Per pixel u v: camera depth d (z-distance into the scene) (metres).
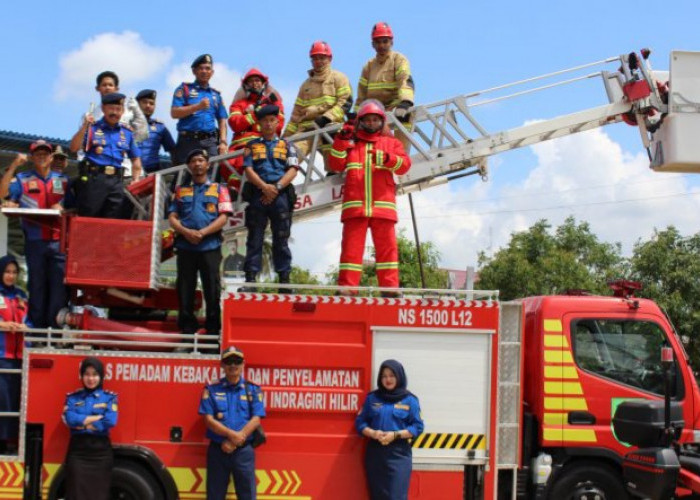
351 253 7.88
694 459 7.18
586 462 7.45
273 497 6.89
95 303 7.96
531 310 7.69
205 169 7.42
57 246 7.58
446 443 6.99
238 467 6.64
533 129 8.94
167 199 8.10
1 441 7.10
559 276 23.53
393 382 6.76
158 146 9.72
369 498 6.89
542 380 7.40
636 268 21.19
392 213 7.90
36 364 6.89
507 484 7.30
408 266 22.23
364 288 7.04
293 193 8.00
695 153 8.48
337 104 9.33
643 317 7.57
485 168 9.18
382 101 9.38
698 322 19.50
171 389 6.91
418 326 7.02
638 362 7.52
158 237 7.53
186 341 7.39
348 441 6.92
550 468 7.29
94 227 7.35
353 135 7.97
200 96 9.11
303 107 9.50
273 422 6.92
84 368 6.68
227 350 6.66
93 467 6.62
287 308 6.98
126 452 6.84
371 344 6.99
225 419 6.63
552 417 7.36
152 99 9.84
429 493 7.00
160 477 6.82
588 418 7.38
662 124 8.70
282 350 6.94
